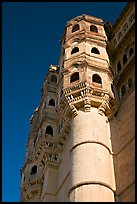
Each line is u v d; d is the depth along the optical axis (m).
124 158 26.42
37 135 38.72
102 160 25.27
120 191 24.91
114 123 29.52
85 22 36.75
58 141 33.16
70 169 25.84
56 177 32.28
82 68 31.00
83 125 27.16
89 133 26.55
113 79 32.44
